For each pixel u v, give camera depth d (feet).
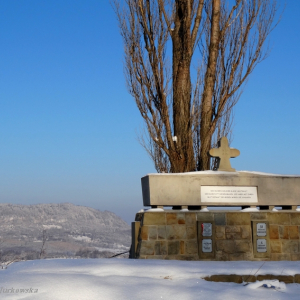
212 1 48.03
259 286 24.58
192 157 43.88
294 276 26.68
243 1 47.39
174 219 33.50
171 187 34.30
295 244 34.83
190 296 21.74
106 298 20.40
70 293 20.44
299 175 36.58
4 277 22.86
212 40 46.88
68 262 28.12
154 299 20.84
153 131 44.24
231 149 36.91
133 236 35.22
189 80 45.37
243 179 35.42
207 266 27.91
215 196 34.78
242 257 33.73
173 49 45.91
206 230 33.58
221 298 21.84
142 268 25.99
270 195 35.63
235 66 46.24
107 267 25.73
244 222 34.42
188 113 44.68
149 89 44.37
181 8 45.91
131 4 45.70
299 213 35.53
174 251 32.91
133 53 44.91
